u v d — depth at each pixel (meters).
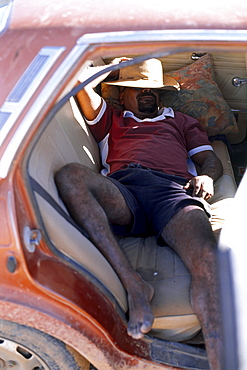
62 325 1.76
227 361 1.77
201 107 3.59
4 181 1.64
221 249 1.81
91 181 2.28
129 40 1.72
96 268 1.96
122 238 2.56
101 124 3.12
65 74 1.70
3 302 1.72
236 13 1.85
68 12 1.91
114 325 1.90
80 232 2.08
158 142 2.99
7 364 2.00
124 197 2.47
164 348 2.01
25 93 1.70
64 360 1.94
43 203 1.86
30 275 1.67
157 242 2.45
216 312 1.99
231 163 3.68
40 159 2.09
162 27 1.75
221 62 3.71
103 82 3.42
